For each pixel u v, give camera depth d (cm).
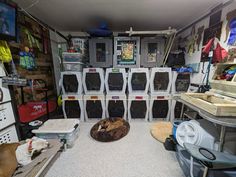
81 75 279
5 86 176
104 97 286
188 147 123
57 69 370
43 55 308
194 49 282
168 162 173
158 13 251
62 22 304
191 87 277
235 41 179
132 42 300
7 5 165
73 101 287
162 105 287
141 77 277
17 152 141
